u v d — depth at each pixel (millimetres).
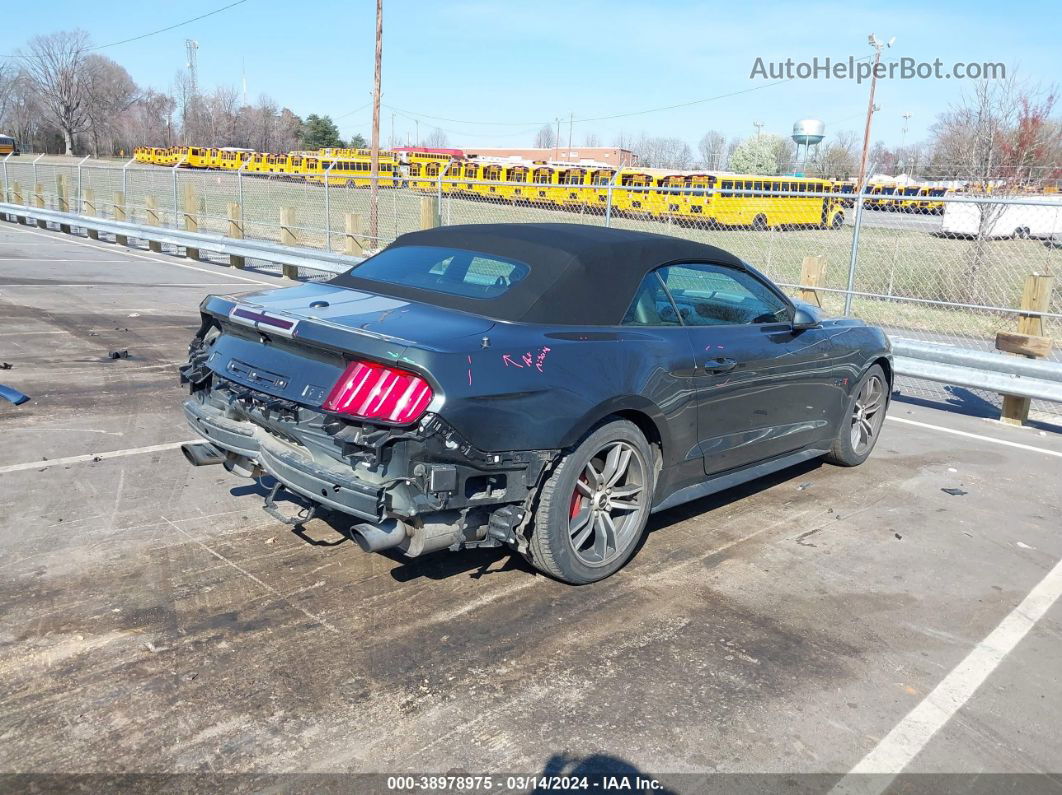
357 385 3178
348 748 2637
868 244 18203
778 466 5008
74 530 4137
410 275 4113
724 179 23625
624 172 25266
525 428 3328
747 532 4578
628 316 3953
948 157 20578
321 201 26828
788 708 2953
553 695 2963
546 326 3623
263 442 3609
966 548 4484
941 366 7496
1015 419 7367
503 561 4051
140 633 3240
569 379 3492
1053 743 2832
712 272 4535
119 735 2648
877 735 2826
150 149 54125
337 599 3580
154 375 7398
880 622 3617
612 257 4004
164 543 4043
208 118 93938
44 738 2617
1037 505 5223
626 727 2801
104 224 19797
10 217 26219
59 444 5430
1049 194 18469
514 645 3283
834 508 5016
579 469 3600
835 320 5477
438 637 3314
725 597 3779
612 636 3389
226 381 3789
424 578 3814
